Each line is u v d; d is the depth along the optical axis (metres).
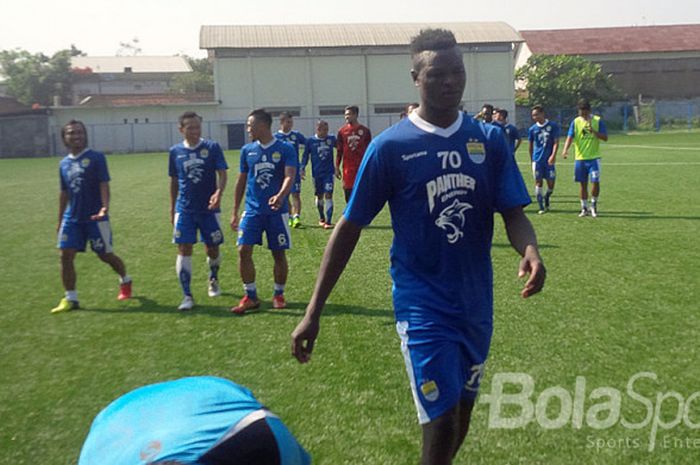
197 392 1.82
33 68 77.25
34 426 4.64
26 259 10.67
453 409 3.10
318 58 55.28
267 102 55.28
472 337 3.26
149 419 1.74
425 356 3.14
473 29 57.19
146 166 34.88
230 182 23.73
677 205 14.26
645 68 65.44
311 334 3.25
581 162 13.06
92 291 8.45
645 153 31.59
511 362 5.45
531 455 4.06
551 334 6.10
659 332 6.09
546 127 13.80
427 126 3.23
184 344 6.25
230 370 5.52
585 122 12.91
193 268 9.70
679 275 8.17
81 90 81.00
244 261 7.28
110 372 5.59
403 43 55.38
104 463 1.67
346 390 5.04
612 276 8.21
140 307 7.60
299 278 8.81
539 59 58.56
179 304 7.69
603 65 65.50
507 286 7.88
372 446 4.18
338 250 3.29
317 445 4.20
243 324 6.84
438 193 3.19
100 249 7.66
